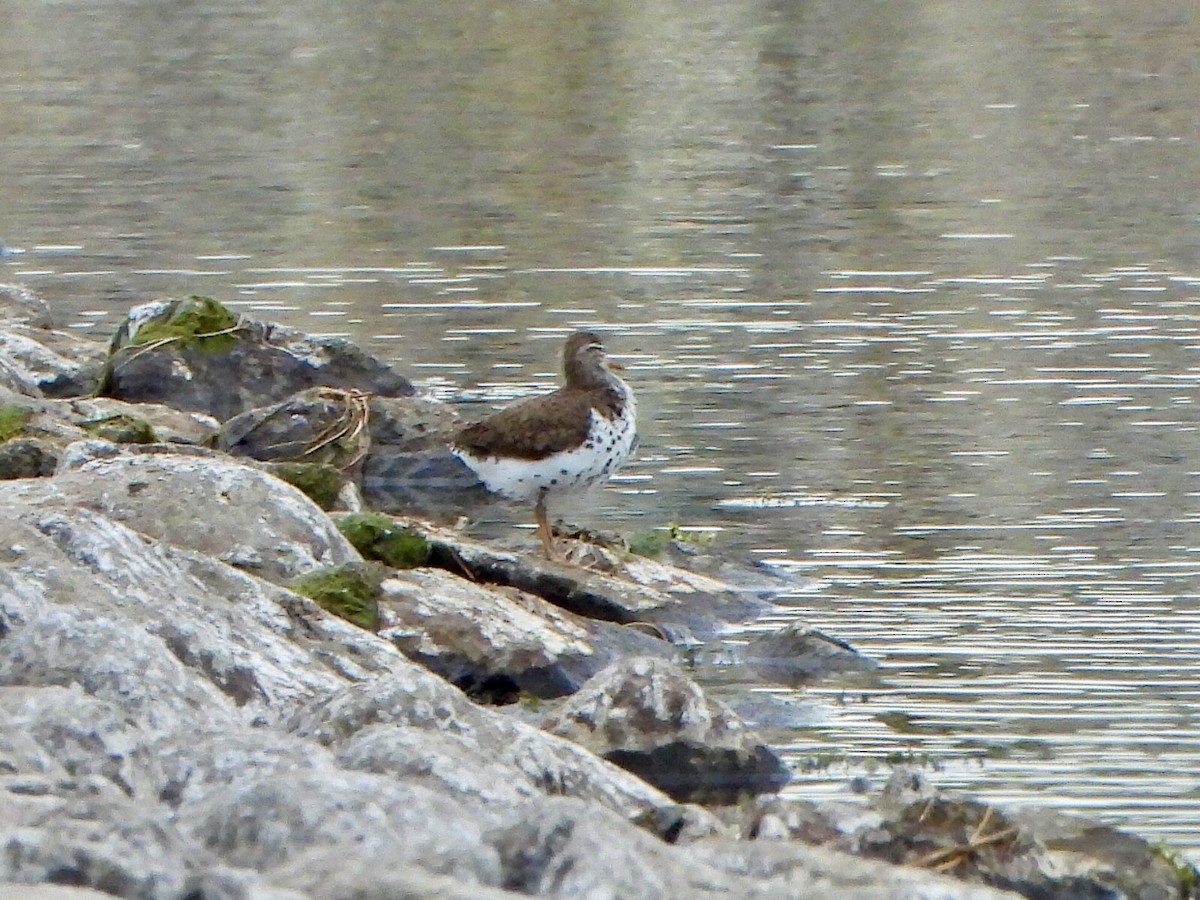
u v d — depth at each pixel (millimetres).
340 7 58344
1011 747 12336
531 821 7180
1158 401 20938
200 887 6367
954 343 23469
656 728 11695
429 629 13344
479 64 49250
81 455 15336
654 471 18781
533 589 15008
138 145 39000
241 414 19609
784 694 13438
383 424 19484
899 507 17656
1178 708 13008
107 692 9562
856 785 11641
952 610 15070
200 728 8852
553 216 31922
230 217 31922
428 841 7395
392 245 29641
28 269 28031
